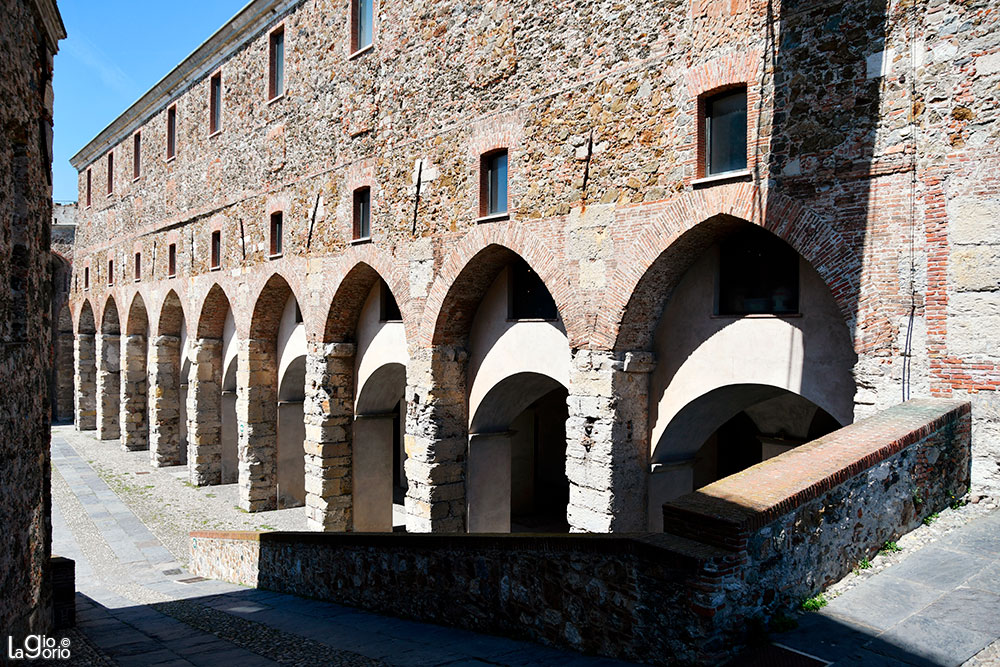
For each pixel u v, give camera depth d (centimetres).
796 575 539
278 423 1970
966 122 723
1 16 577
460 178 1266
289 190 1753
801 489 545
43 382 693
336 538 994
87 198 3547
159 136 2559
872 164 781
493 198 1229
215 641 777
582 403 1055
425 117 1339
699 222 916
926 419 682
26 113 632
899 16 767
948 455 704
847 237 797
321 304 1627
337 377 1631
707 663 471
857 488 601
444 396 1334
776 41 853
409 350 1379
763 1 866
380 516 1692
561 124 1091
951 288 730
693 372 1002
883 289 772
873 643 486
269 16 1834
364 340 1625
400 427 2194
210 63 2142
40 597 691
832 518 575
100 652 719
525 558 656
